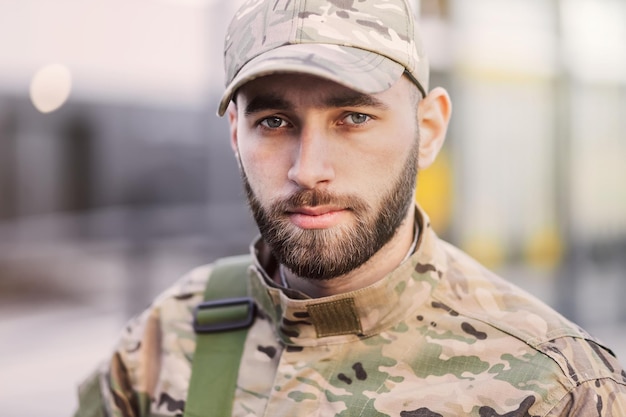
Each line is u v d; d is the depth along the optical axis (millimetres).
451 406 942
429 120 1076
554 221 4039
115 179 4730
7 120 4453
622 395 938
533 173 3941
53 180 4754
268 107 937
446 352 987
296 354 1034
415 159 1000
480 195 3793
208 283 1212
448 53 3625
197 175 4652
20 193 4746
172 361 1135
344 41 941
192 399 1082
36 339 4164
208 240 4711
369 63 927
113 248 4848
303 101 920
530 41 3846
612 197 4180
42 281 4871
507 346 974
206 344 1130
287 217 950
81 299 4785
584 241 4129
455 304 1034
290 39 943
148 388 1160
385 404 961
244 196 1032
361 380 989
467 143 3734
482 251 3814
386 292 998
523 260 3963
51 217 4832
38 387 3574
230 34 1025
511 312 1016
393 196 963
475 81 3699
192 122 4473
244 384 1067
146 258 4871
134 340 1192
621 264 4242
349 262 944
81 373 3787
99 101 4387
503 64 3777
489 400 935
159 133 4566
